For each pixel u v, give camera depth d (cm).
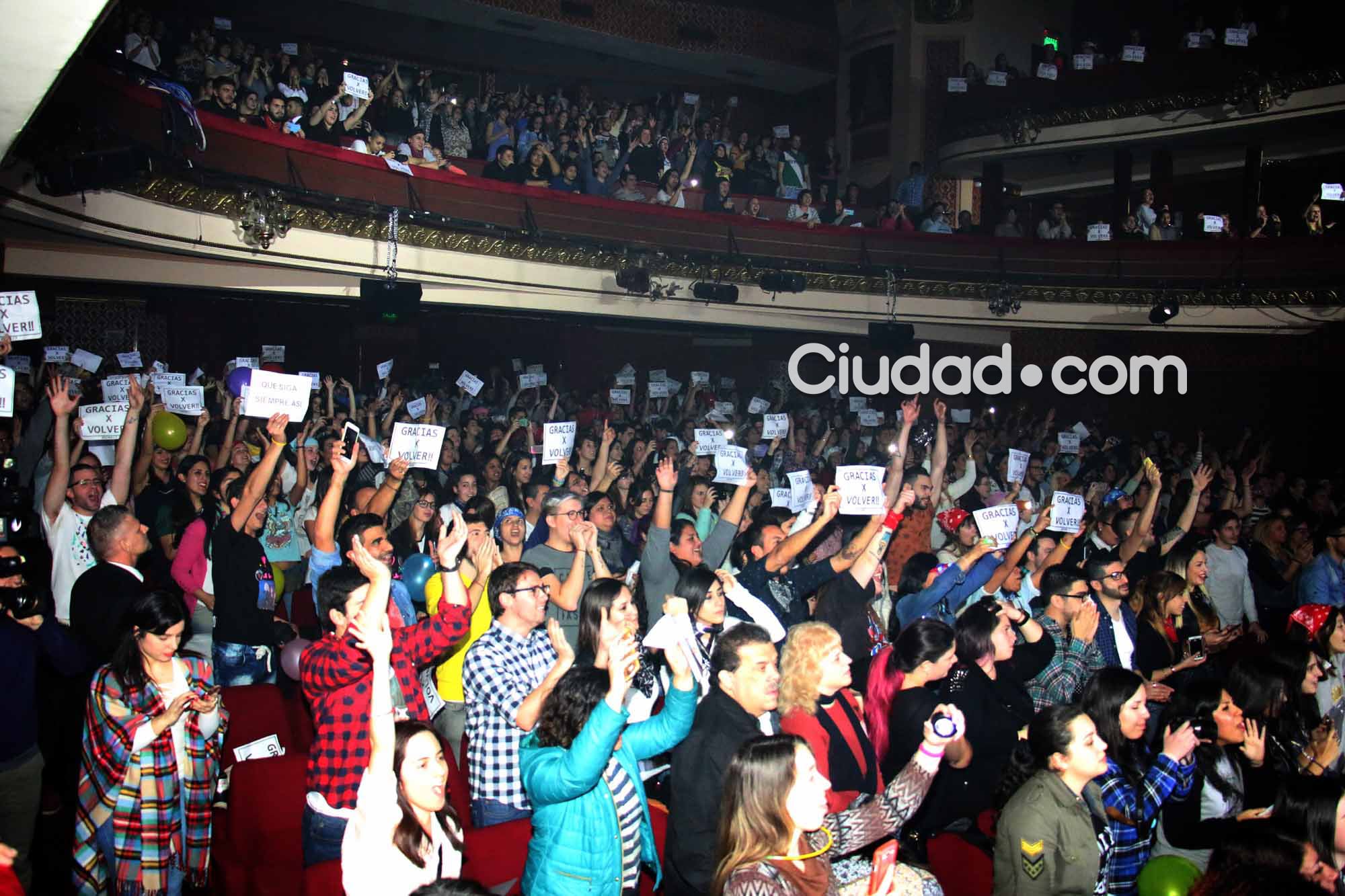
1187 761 414
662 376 1396
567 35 1709
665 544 590
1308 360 1543
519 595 452
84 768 409
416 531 742
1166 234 1644
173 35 1335
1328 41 1470
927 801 462
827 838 336
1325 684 576
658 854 443
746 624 397
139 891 401
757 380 1708
